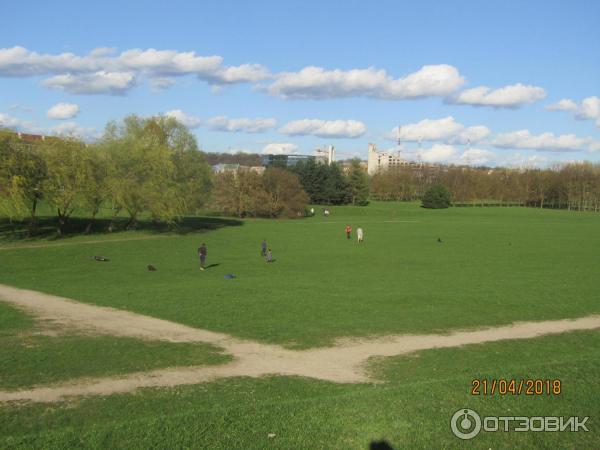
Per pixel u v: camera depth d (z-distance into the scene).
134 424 13.52
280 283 45.97
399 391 15.84
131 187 81.06
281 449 12.13
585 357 20.70
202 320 30.84
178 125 102.38
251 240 87.12
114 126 89.25
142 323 30.03
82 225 87.50
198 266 58.75
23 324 29.42
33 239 72.38
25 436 13.09
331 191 198.75
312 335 27.72
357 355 24.20
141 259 63.31
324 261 63.75
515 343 26.48
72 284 45.81
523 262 62.69
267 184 150.12
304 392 18.66
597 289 43.06
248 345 25.69
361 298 38.28
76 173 73.94
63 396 18.25
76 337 26.62
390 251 74.38
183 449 12.12
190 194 98.44
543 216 167.00
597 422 13.61
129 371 21.25
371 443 12.41
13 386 19.23
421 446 12.30
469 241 89.25
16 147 69.44
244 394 18.45
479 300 37.78
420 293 40.56
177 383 19.86
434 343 26.52
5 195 67.12
